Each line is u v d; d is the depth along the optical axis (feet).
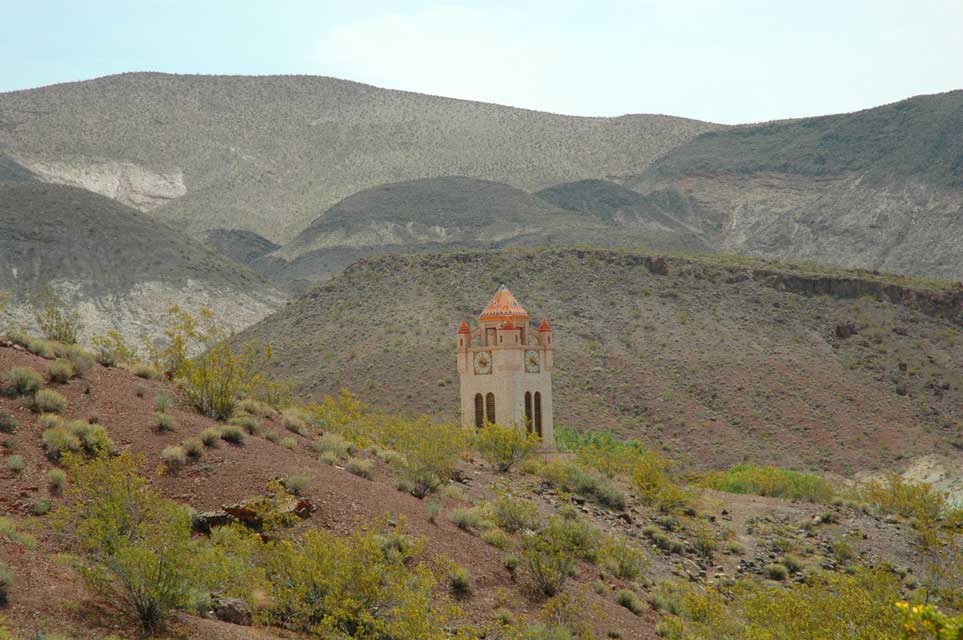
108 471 66.08
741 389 342.03
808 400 337.72
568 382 342.23
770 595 79.51
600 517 119.44
